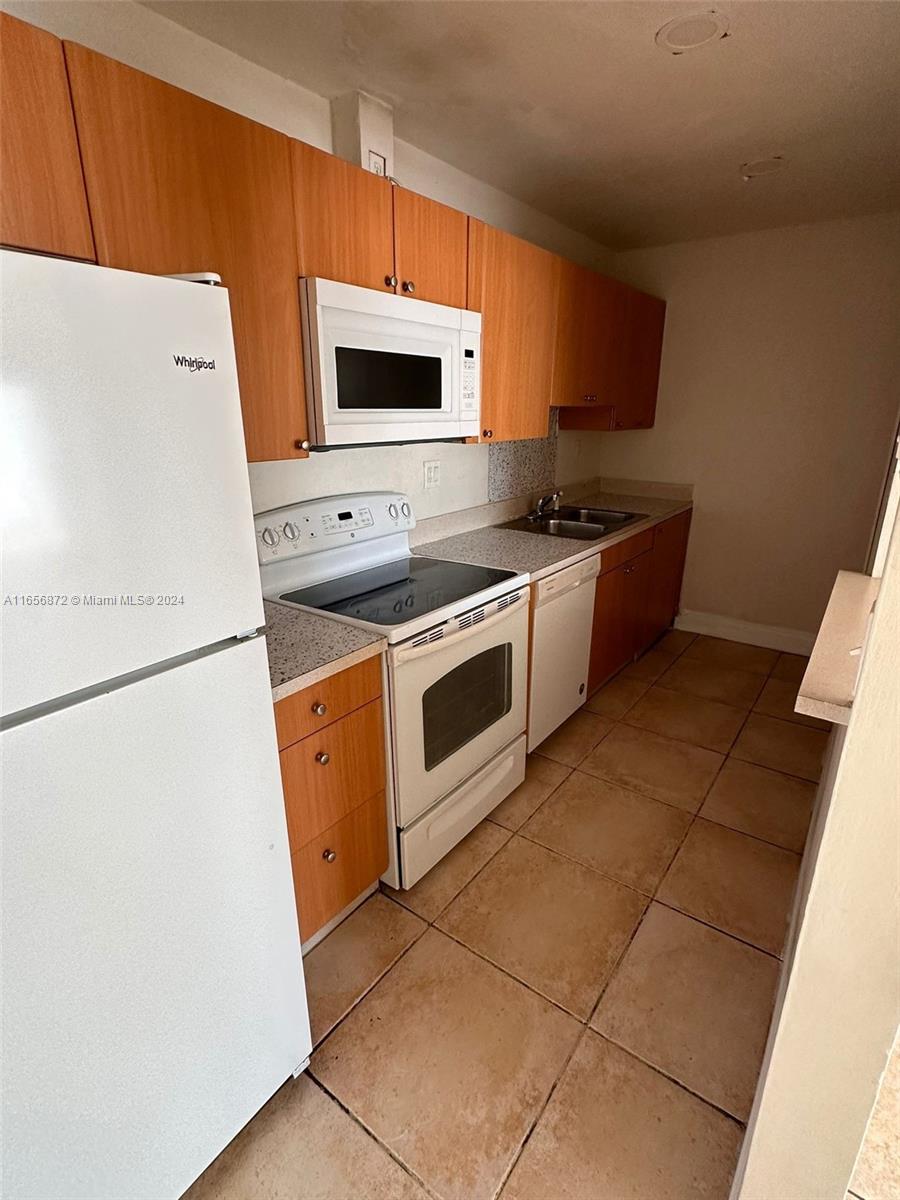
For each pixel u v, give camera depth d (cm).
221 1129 114
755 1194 90
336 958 165
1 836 74
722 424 355
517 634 213
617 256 364
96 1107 91
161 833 92
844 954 72
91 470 75
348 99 181
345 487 217
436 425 194
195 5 139
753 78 171
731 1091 132
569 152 221
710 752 263
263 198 133
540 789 238
